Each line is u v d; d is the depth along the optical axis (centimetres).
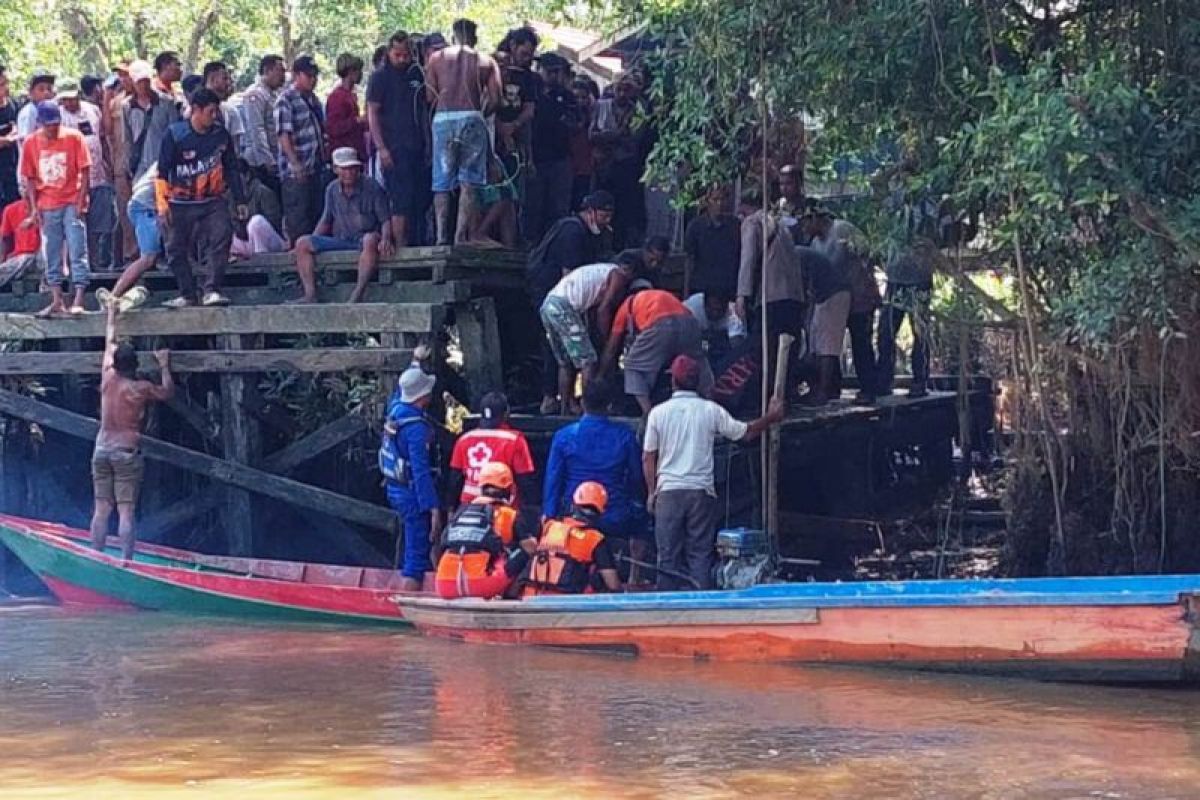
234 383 1509
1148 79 1088
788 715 934
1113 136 984
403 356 1395
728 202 1527
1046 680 1005
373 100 1473
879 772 796
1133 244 1046
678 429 1202
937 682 1023
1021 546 1309
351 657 1164
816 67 1172
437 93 1434
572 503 1236
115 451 1468
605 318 1369
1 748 870
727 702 974
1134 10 1094
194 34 2992
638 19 1296
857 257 1531
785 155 1352
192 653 1193
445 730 905
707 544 1212
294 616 1366
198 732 907
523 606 1180
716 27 1188
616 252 1636
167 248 1513
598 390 1242
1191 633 944
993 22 1121
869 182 1272
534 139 1569
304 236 1525
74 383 1695
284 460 1498
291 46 3072
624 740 873
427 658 1154
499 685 1041
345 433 1462
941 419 1745
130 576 1447
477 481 1258
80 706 988
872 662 1053
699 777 789
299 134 1602
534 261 1449
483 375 1438
